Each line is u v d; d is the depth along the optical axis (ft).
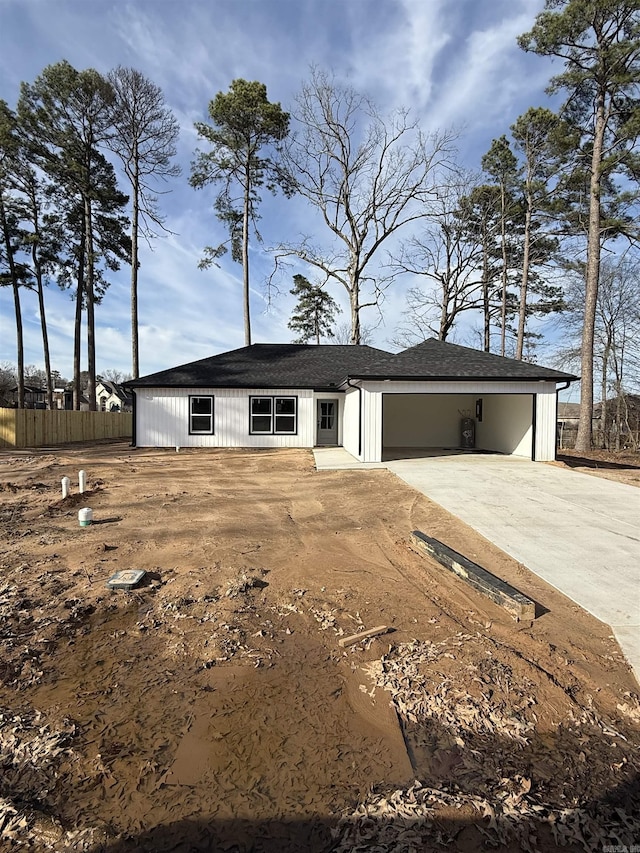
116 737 8.46
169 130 81.00
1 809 6.91
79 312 88.74
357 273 88.94
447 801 7.10
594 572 16.35
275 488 32.04
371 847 6.33
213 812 6.93
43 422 65.16
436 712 9.14
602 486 31.07
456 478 33.83
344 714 9.13
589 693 9.78
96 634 12.16
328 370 62.39
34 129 73.61
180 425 56.44
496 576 15.97
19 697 9.59
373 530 21.70
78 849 6.32
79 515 22.68
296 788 7.36
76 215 84.12
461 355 48.62
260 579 15.75
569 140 59.06
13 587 14.90
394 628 12.45
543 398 43.19
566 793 7.30
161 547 19.20
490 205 88.58
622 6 50.70
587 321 60.64
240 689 9.89
